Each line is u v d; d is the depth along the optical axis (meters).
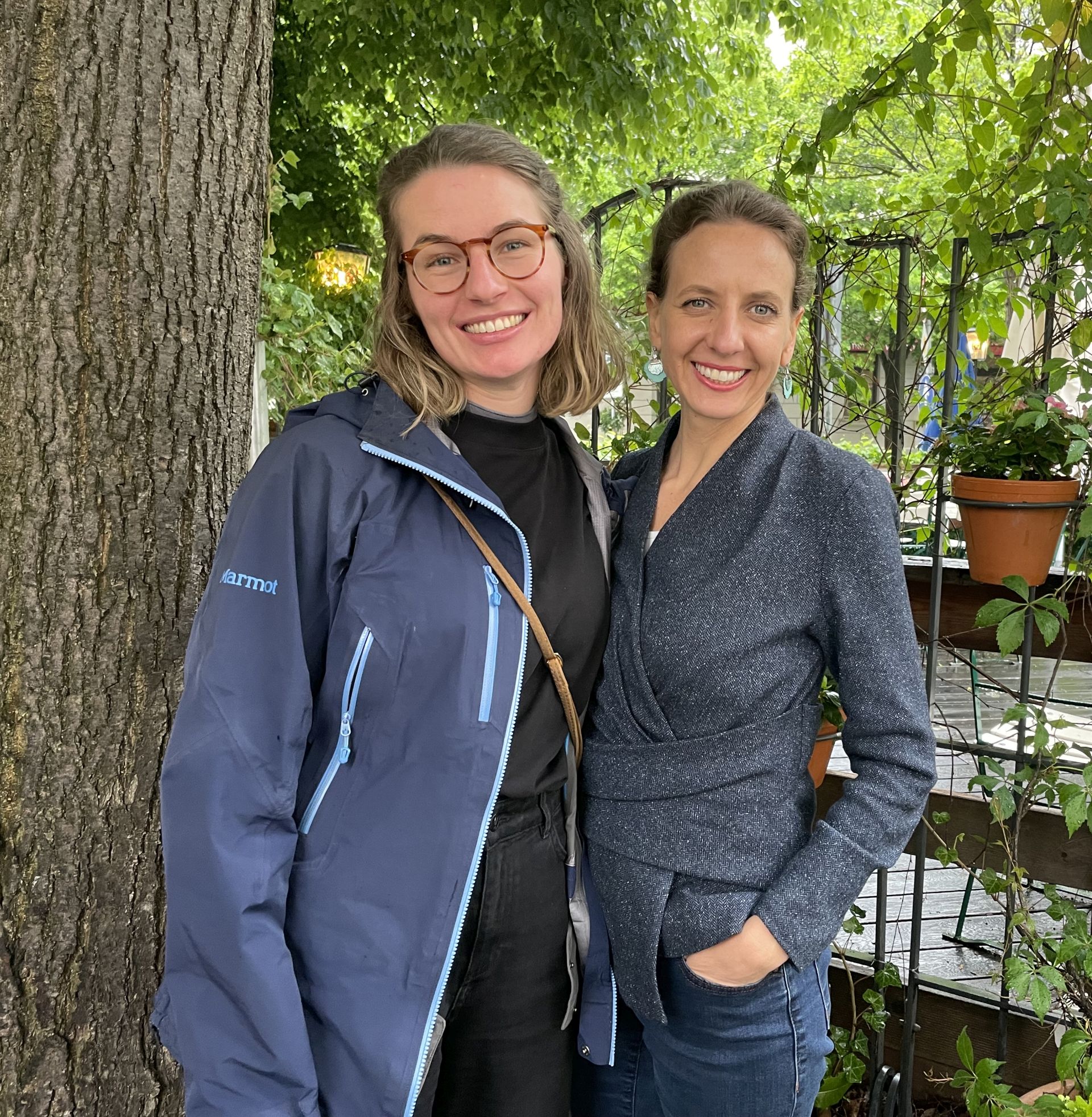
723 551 1.31
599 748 1.36
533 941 1.29
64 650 1.39
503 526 1.23
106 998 1.46
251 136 1.51
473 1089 1.31
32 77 1.30
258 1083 1.02
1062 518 1.91
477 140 1.25
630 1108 1.50
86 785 1.42
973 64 5.84
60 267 1.33
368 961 1.09
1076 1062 1.79
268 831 1.06
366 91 6.30
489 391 1.34
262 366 4.10
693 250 1.35
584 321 1.42
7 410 1.34
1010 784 2.08
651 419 3.02
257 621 1.07
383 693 1.11
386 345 1.27
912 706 1.24
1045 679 4.30
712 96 6.41
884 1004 2.20
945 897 3.15
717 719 1.29
